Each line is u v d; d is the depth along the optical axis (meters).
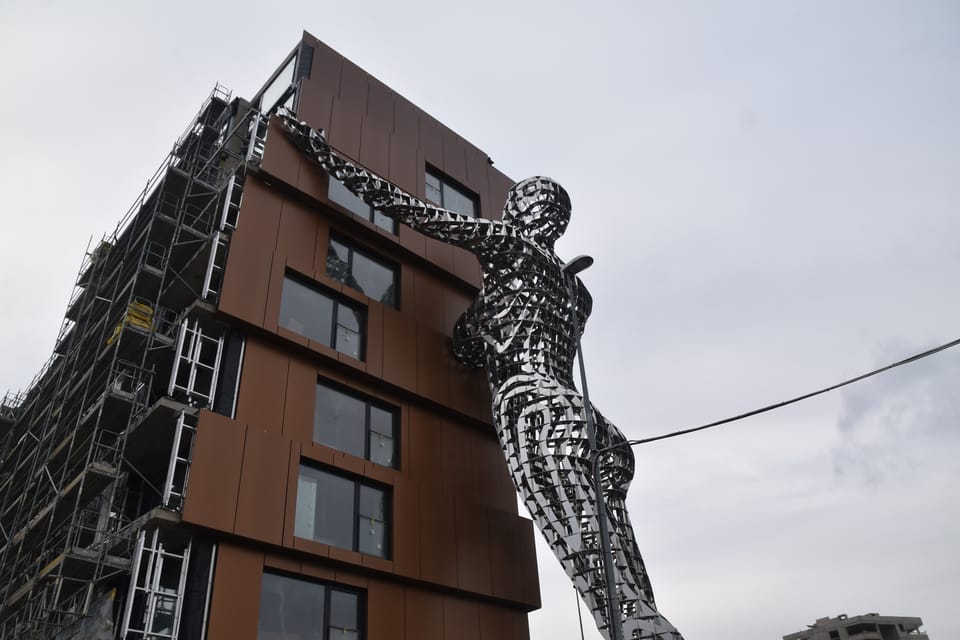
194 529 13.89
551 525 15.64
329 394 18.02
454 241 19.17
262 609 14.33
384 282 21.34
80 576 15.55
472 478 19.75
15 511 23.36
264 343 17.06
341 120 22.44
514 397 17.34
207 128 24.06
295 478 15.65
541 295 18.77
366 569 16.00
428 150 25.73
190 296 19.16
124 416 17.48
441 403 19.91
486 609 18.05
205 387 16.42
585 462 16.25
